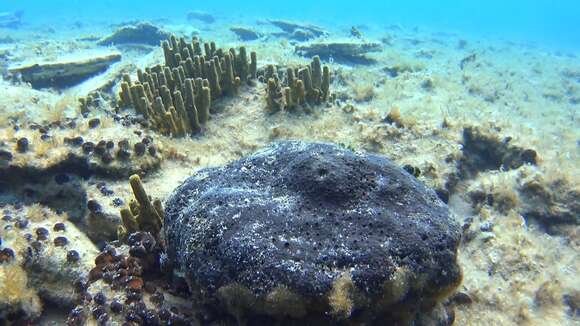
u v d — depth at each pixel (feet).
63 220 1.87
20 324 1.43
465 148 3.19
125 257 1.53
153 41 8.90
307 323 1.20
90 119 2.34
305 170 1.49
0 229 1.62
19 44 8.80
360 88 5.25
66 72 5.04
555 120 5.85
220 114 3.14
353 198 1.41
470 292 1.93
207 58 3.69
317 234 1.30
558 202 2.72
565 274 2.19
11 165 2.00
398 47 11.60
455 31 21.15
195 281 1.32
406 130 3.09
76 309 1.36
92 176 2.16
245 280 1.20
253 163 1.66
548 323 1.90
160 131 2.80
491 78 7.61
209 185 1.57
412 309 1.29
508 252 2.20
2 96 3.15
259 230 1.30
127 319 1.30
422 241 1.30
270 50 6.72
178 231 1.45
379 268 1.21
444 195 2.74
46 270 1.57
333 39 7.86
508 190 2.74
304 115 3.14
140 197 1.68
